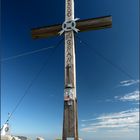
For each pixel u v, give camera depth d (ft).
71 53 33.01
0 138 34.01
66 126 29.84
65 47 33.68
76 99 31.48
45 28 36.94
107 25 34.01
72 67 32.32
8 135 34.78
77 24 34.68
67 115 30.25
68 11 35.60
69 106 30.55
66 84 31.71
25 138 41.37
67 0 36.29
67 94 31.04
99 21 34.19
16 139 36.86
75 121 29.81
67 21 35.04
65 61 32.91
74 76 31.94
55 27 36.32
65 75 32.22
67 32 34.45
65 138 29.43
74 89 31.32
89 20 34.45
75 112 30.35
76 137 29.22
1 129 34.73
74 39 34.86
